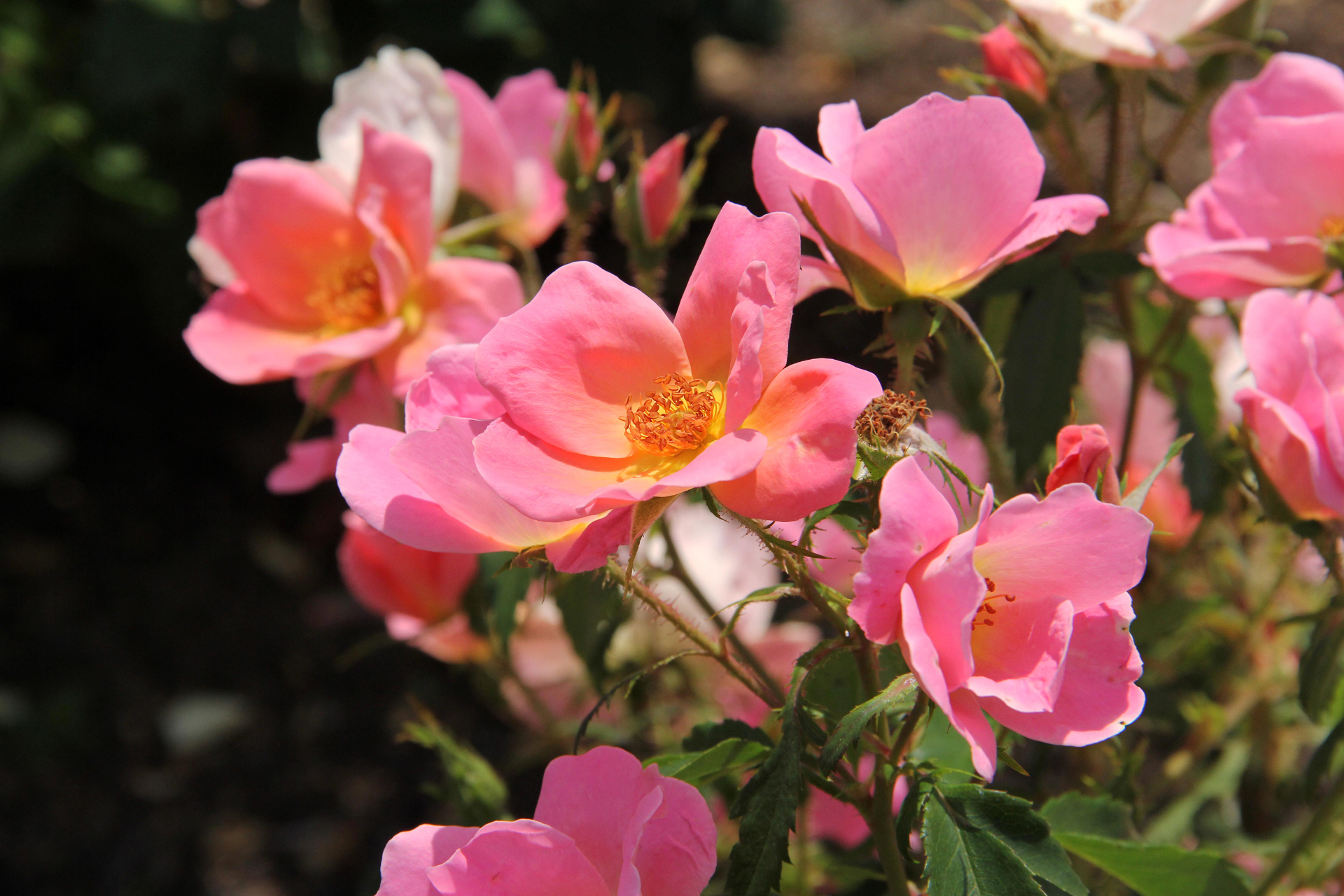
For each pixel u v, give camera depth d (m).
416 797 1.18
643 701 0.59
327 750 1.24
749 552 0.60
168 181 1.41
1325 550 0.45
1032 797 0.52
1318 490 0.43
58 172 1.34
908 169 0.42
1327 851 0.53
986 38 0.49
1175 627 0.53
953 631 0.37
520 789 1.11
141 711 1.29
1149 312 0.57
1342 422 0.43
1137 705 0.39
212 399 1.66
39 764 1.23
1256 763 0.60
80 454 1.58
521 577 0.52
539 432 0.40
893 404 0.39
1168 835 0.58
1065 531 0.38
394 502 0.40
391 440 0.41
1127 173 0.71
